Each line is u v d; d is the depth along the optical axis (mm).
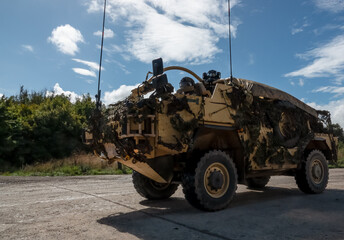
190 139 4625
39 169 15797
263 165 5672
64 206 5141
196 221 3969
